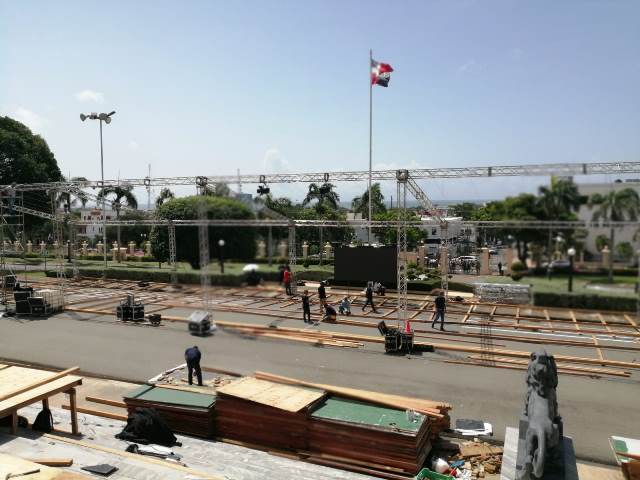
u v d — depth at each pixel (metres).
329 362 18.31
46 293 26.98
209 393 12.88
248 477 9.57
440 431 12.04
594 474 10.45
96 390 15.57
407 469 10.19
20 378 11.47
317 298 29.53
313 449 11.04
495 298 12.61
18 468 7.80
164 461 9.71
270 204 24.58
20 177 51.22
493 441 11.85
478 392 15.23
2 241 31.89
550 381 9.09
